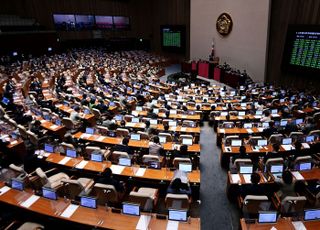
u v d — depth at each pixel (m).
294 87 22.88
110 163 8.85
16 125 12.06
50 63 31.36
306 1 20.64
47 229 6.51
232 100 17.69
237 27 27.41
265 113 13.37
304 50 20.52
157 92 20.58
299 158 8.30
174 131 11.74
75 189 7.07
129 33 44.47
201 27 32.09
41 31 33.62
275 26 23.84
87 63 33.16
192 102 16.64
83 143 10.78
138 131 11.46
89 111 14.44
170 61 40.75
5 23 31.58
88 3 38.97
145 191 7.62
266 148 9.96
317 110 15.04
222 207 8.14
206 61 30.66
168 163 9.12
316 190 7.28
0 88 19.72
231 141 10.24
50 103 15.72
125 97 18.11
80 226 6.21
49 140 11.10
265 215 5.76
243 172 8.20
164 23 41.59
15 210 6.70
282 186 7.20
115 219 5.99
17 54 31.34
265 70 25.19
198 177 8.06
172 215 5.89
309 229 5.63
